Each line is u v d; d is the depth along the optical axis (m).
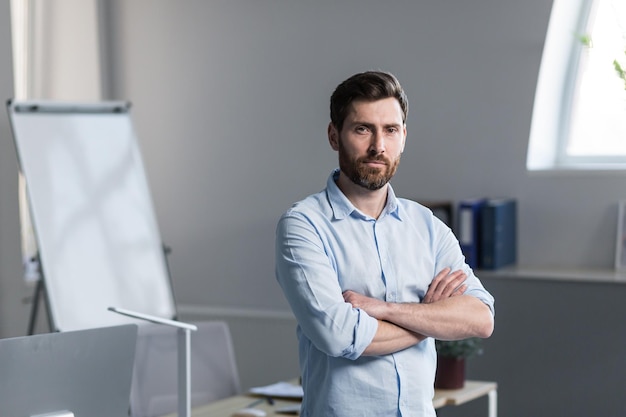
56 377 2.63
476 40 5.71
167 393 4.52
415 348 2.78
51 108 5.52
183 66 6.60
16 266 5.61
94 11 6.60
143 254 5.64
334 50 6.12
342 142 2.76
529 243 5.68
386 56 5.96
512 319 5.16
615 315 4.90
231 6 6.43
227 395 4.59
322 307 2.68
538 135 5.71
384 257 2.81
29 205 5.26
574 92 5.82
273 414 3.79
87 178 5.54
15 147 5.45
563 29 5.64
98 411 2.75
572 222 5.57
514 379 5.17
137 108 6.73
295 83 6.27
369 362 2.71
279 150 6.34
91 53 6.62
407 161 5.95
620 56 5.62
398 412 2.71
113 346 2.75
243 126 6.44
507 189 5.71
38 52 6.60
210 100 6.54
